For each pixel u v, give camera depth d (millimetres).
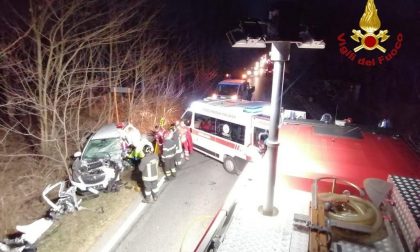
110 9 9445
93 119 12008
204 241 2629
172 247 5559
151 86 13711
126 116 12320
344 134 4430
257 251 2479
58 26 7406
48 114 8867
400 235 2482
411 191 2689
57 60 7820
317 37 2393
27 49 8391
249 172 3920
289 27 2209
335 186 3197
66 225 6043
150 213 6629
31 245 5121
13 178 7531
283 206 3068
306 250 2465
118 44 11836
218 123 8703
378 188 2932
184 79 18969
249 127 7648
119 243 5641
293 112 6418
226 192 7566
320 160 3537
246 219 2877
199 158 9828
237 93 15055
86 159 7609
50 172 7777
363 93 18531
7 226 5871
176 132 8555
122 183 7773
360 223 2541
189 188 7789
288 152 3754
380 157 3627
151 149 8344
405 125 13516
